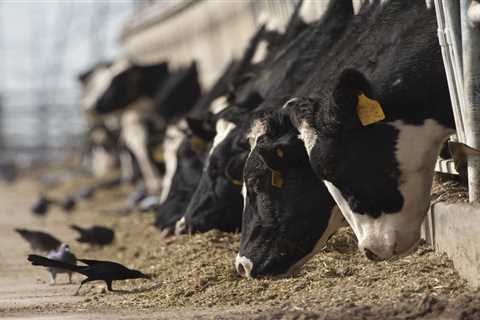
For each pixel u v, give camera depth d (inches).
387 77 467.5
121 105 1723.7
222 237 682.8
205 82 1604.3
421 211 465.7
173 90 1605.6
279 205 515.2
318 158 466.9
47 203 1380.4
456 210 480.1
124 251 790.5
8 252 866.1
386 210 463.5
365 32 506.3
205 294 518.6
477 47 460.8
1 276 697.0
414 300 433.1
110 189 1771.7
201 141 799.1
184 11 1771.7
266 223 520.4
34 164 3710.6
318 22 703.7
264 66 800.9
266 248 522.6
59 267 570.3
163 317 462.0
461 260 469.1
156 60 2054.6
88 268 570.6
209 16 1579.7
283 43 828.0
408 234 463.5
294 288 501.4
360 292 463.8
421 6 489.4
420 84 464.8
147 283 591.5
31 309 519.8
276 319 421.4
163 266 637.9
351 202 469.1
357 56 493.0
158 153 1214.9
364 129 459.5
